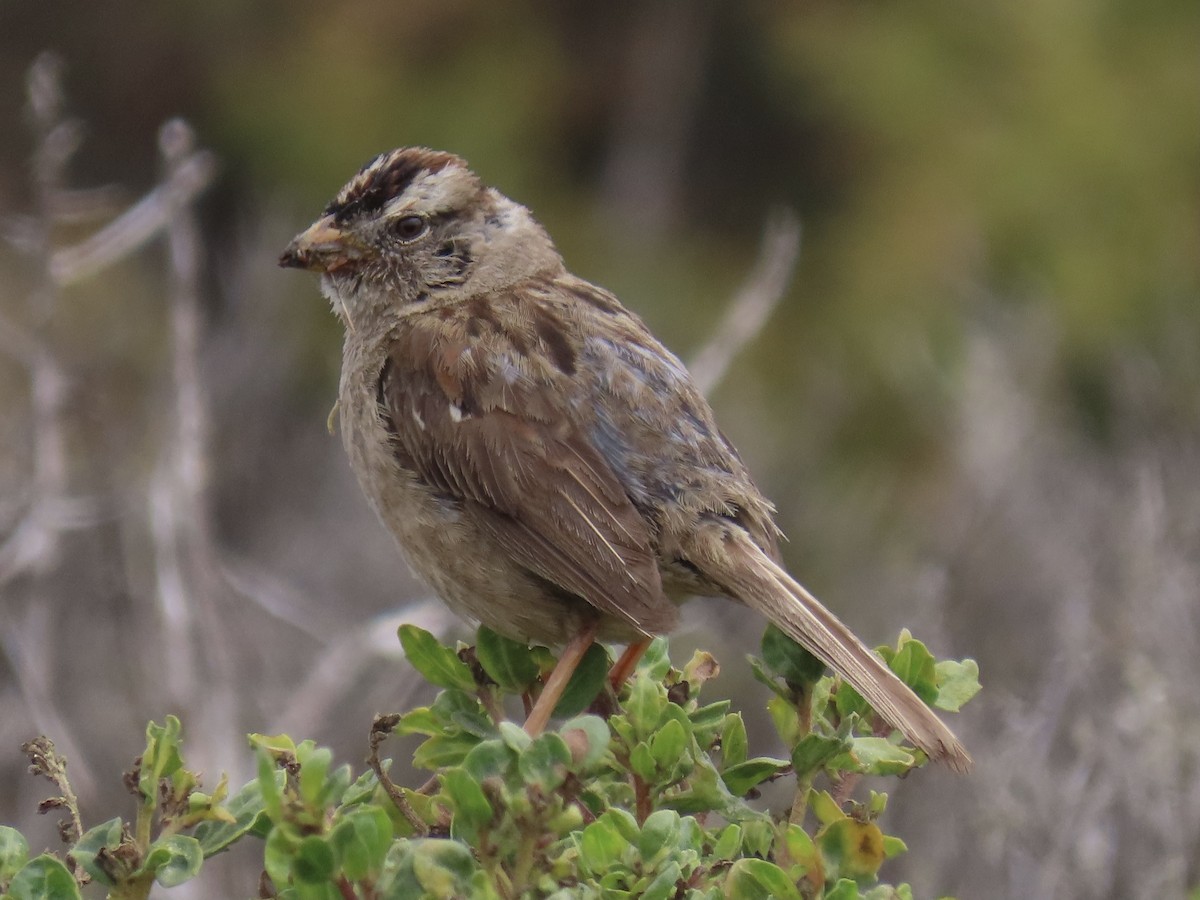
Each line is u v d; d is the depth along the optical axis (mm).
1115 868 9469
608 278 28484
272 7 30359
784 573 6684
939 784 9938
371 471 7328
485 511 6938
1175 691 10305
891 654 5727
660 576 6719
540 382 7020
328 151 28531
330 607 15977
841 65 29266
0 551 11602
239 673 11891
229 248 27938
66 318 19406
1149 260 26047
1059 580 13898
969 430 17469
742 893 4797
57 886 4676
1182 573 11891
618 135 31312
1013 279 25609
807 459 19469
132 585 13078
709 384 10664
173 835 4844
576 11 31688
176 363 10461
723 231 30391
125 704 13422
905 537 17016
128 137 30547
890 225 27484
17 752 12734
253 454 18641
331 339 21266
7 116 29938
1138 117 27797
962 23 28984
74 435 15906
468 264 7621
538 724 6004
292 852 4301
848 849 4992
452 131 29078
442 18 30297
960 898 9641
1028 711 10773
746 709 12297
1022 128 27922
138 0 30672
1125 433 17562
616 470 6855
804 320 26734
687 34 31266
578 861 4770
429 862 4305
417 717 5707
